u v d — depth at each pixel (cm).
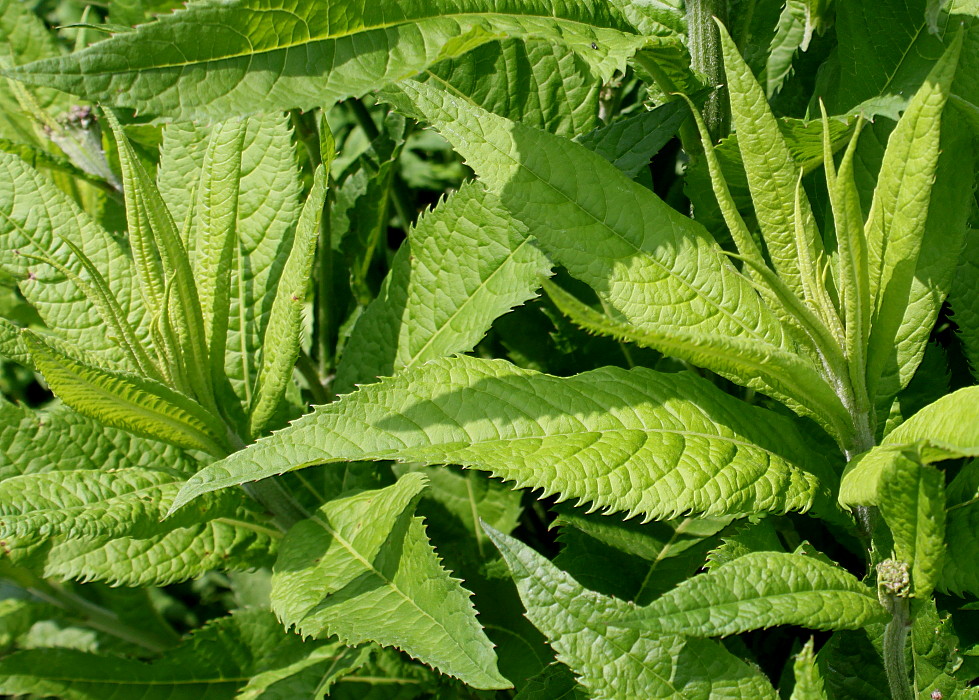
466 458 84
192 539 94
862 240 84
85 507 92
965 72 91
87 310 97
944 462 90
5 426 96
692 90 95
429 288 97
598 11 91
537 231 87
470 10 87
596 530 94
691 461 85
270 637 98
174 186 101
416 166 140
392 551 90
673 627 81
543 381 86
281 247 99
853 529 87
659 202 88
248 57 84
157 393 92
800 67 100
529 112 100
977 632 91
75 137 107
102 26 83
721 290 87
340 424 85
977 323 92
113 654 97
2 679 95
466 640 86
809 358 87
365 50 85
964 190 89
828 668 90
